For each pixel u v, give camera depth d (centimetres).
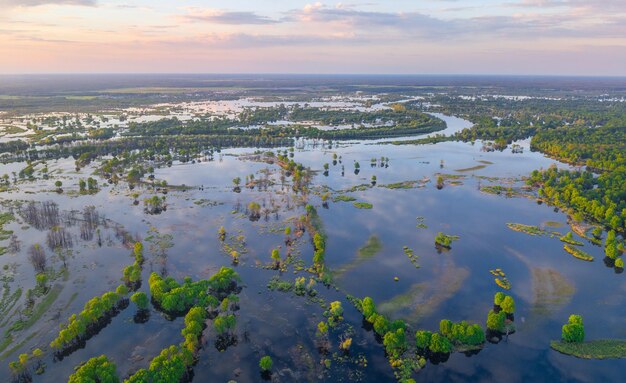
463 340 12862
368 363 12375
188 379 11756
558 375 11975
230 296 14975
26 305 14638
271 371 12044
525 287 16200
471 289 16075
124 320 14275
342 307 14925
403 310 14738
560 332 13675
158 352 12800
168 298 14225
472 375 11994
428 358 12650
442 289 16038
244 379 11775
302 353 12744
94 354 12681
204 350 12862
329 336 13475
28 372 11862
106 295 14425
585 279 16762
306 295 15550
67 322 13838
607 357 12575
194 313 13388
